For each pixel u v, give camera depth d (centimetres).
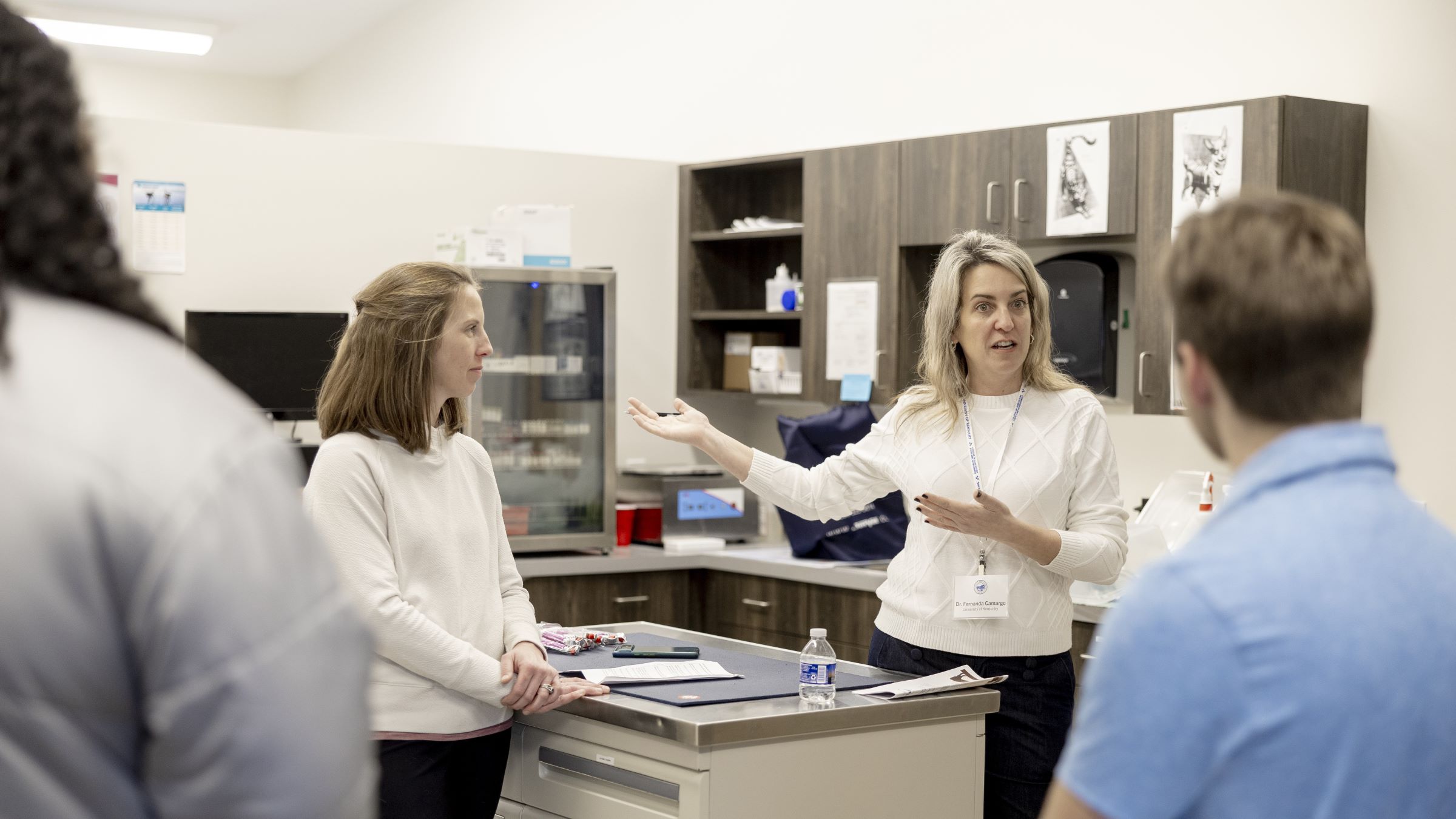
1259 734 96
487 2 754
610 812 238
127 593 76
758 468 302
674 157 628
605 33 669
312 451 477
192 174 487
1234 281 103
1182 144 384
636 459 560
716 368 577
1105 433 280
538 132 717
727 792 216
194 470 78
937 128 505
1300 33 393
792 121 567
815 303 503
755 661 277
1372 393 380
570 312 512
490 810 248
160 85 916
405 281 241
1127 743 99
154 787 77
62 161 84
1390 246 376
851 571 446
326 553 86
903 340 475
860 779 233
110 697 76
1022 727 271
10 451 75
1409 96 370
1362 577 98
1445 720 98
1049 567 262
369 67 866
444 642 232
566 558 490
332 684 81
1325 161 371
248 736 76
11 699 74
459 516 249
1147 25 433
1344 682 95
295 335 486
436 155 529
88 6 754
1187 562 102
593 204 559
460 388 247
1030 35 470
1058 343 437
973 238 288
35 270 83
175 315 485
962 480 279
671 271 577
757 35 582
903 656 281
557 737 250
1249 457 107
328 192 511
